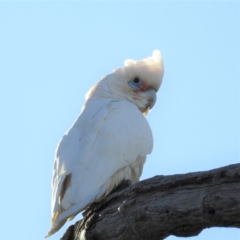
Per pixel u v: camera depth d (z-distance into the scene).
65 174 11.54
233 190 7.73
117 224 9.77
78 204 10.93
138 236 9.29
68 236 11.33
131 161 12.60
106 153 12.08
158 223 8.75
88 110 13.43
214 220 7.93
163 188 8.80
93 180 11.49
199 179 8.20
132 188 9.39
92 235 10.31
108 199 10.22
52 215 11.10
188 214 8.27
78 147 12.14
